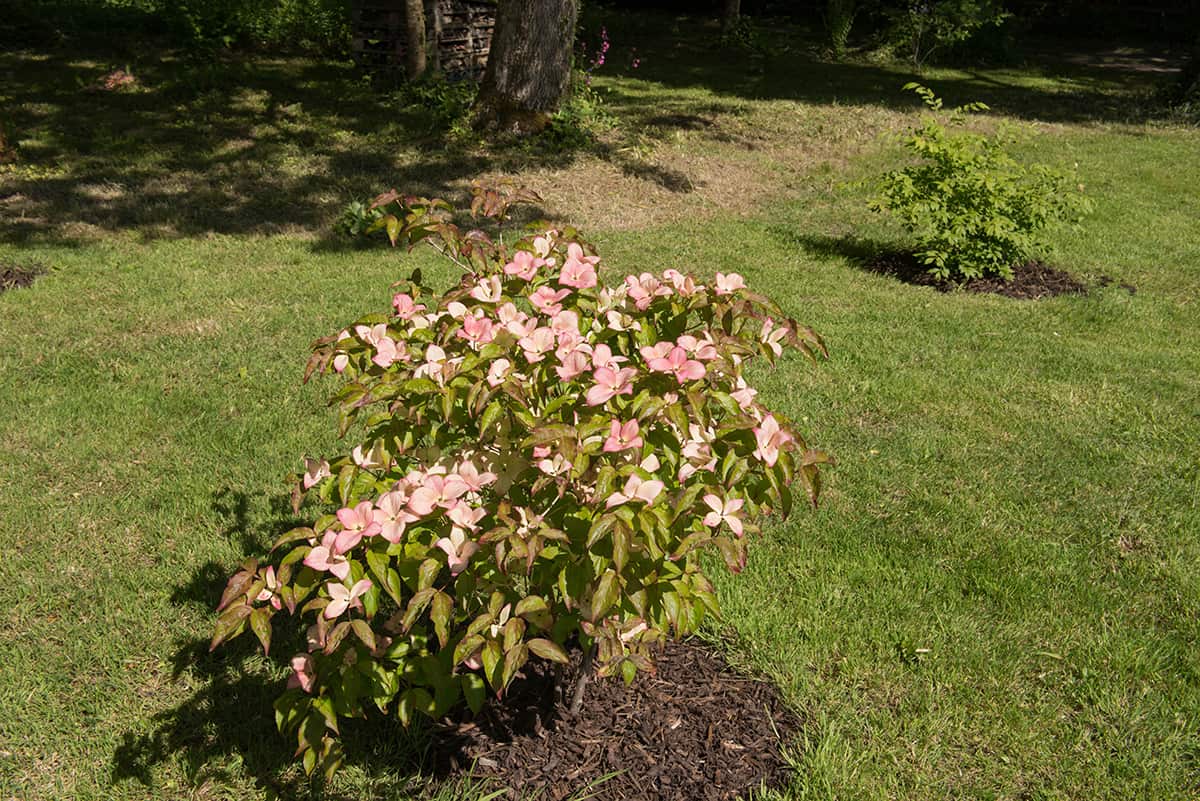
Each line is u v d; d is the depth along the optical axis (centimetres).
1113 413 564
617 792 281
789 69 2028
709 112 1462
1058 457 509
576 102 1262
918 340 677
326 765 261
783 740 310
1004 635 367
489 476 242
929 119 849
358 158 1113
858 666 348
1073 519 449
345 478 260
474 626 237
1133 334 709
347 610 249
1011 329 709
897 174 851
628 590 233
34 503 436
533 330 259
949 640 363
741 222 984
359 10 1513
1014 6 2862
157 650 350
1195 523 446
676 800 281
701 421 234
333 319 672
